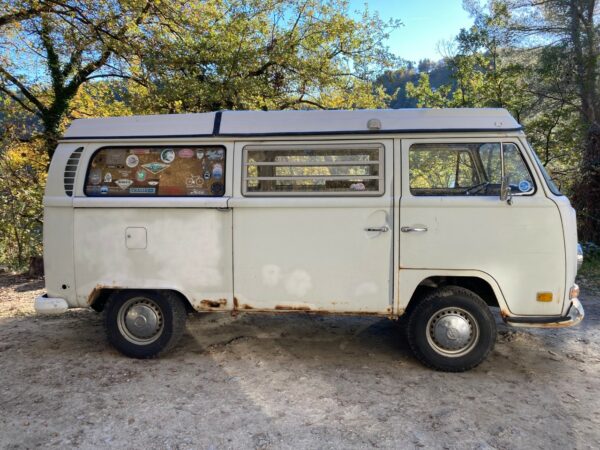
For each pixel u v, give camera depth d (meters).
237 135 4.41
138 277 4.50
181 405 3.66
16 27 10.98
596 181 10.97
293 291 4.37
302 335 5.38
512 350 4.88
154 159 4.54
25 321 6.03
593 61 14.58
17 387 4.00
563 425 3.37
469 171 4.28
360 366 4.46
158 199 4.45
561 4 15.71
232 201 4.36
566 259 4.02
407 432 3.26
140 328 4.59
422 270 4.19
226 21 12.26
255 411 3.57
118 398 3.79
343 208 4.27
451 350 4.26
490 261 4.10
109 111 14.27
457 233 4.13
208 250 4.43
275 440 3.17
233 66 11.58
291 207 4.32
